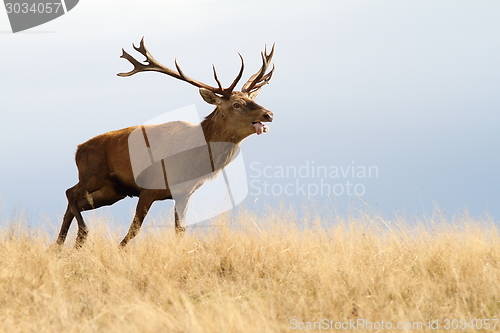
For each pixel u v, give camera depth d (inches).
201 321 545.6
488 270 718.5
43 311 589.6
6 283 679.7
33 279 684.7
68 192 1041.5
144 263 755.4
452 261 744.3
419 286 687.7
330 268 705.6
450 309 616.4
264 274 754.8
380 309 610.5
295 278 715.4
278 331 542.0
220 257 796.6
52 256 788.0
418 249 818.2
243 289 694.5
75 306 621.6
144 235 895.1
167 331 523.2
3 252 821.2
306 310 598.9
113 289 663.1
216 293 665.6
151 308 566.9
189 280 732.7
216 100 983.6
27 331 544.1
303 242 829.2
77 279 755.4
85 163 1027.3
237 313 544.1
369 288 666.8
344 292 648.4
